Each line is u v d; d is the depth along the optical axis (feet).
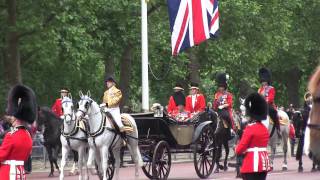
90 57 186.19
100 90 236.02
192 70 245.45
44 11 172.45
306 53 323.37
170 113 128.16
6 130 143.13
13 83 176.35
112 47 201.36
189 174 138.41
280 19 266.98
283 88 364.99
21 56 197.36
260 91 134.21
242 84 265.75
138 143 120.57
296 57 321.52
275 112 134.51
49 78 217.97
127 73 216.95
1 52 194.49
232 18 240.32
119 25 198.29
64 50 182.39
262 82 133.90
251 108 76.02
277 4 265.54
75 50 177.99
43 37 175.11
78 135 111.75
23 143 60.29
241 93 268.62
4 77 195.11
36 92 219.61
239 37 244.63
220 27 241.14
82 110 106.01
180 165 168.25
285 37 280.10
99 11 196.95
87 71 217.15
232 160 185.06
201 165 129.18
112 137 109.40
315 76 36.11
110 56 207.21
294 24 319.27
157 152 117.70
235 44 242.17
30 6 172.35
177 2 149.28
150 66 232.12
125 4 194.70
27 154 61.16
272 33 260.83
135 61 232.94
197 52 244.42
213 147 131.75
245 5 239.91
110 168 119.14
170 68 240.32
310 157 36.24
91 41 182.19
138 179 120.98
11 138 59.82
